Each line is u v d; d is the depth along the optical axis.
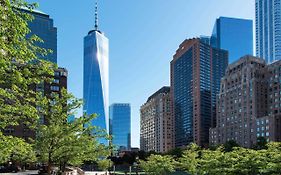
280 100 191.62
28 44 14.41
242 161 46.69
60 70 146.50
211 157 56.50
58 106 32.56
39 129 31.03
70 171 67.12
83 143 34.28
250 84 199.88
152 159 78.50
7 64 12.98
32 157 32.88
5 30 12.76
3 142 13.68
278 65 194.38
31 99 15.73
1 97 14.32
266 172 42.59
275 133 178.12
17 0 13.57
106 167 126.00
